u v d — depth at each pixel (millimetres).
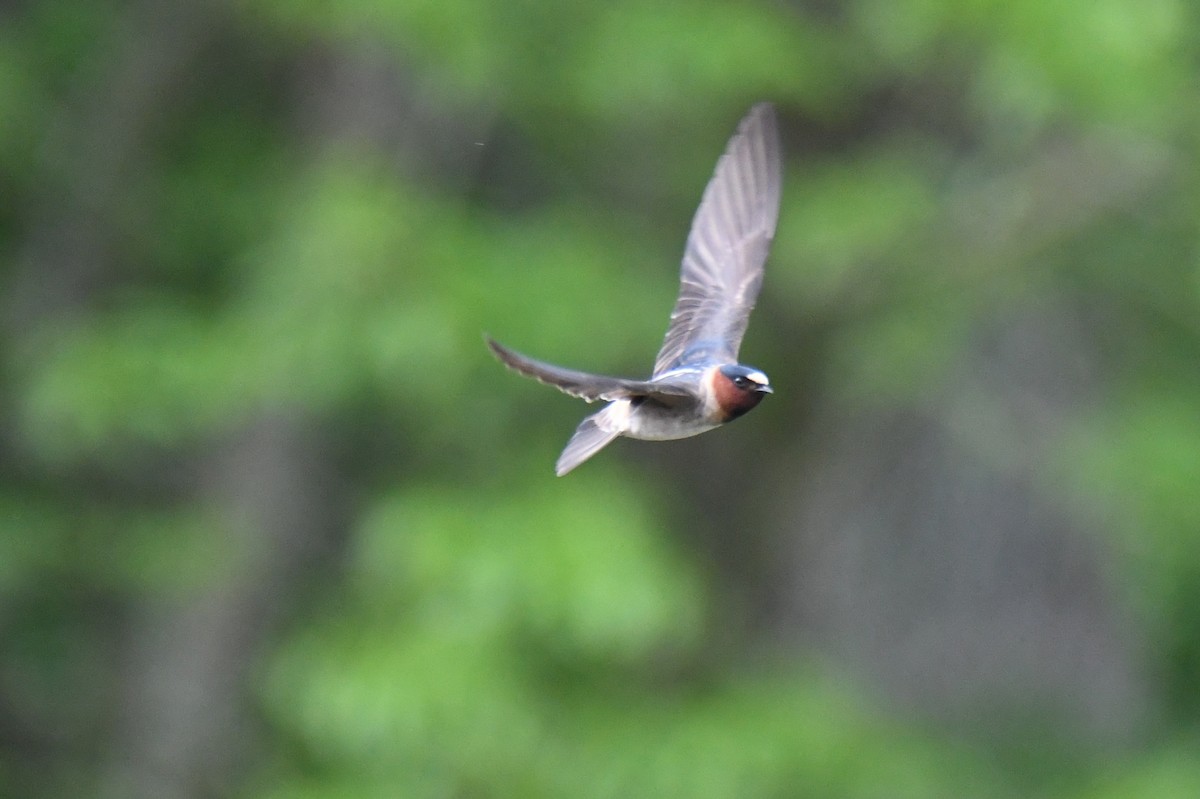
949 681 18688
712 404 7910
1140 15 14312
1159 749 18391
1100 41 14242
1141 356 18156
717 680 16344
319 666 14742
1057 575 18812
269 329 14867
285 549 17375
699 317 8438
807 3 16000
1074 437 17516
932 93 16234
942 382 17859
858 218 15102
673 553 15781
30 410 16078
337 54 16875
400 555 14656
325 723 14461
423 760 14992
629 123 16438
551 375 6520
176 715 17391
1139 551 18016
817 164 16125
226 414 15727
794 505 17281
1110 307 18234
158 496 17734
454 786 15023
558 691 15648
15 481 17234
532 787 15109
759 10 15195
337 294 14484
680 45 14844
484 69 14711
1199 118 15828
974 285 16078
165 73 17359
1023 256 15867
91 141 17328
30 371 16703
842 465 18234
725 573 17109
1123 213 16625
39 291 17375
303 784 15688
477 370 15281
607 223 16281
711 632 16656
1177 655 19469
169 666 17516
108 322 15742
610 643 14438
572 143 16891
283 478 17188
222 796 17344
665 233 16562
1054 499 18516
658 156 16719
